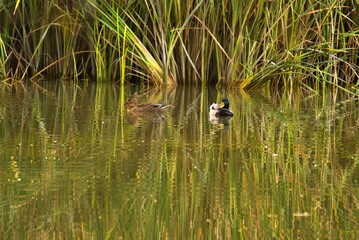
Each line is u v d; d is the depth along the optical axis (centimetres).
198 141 2228
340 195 1697
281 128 2458
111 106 2900
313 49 3316
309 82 3531
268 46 3394
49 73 3791
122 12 3538
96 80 3700
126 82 3678
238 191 1716
